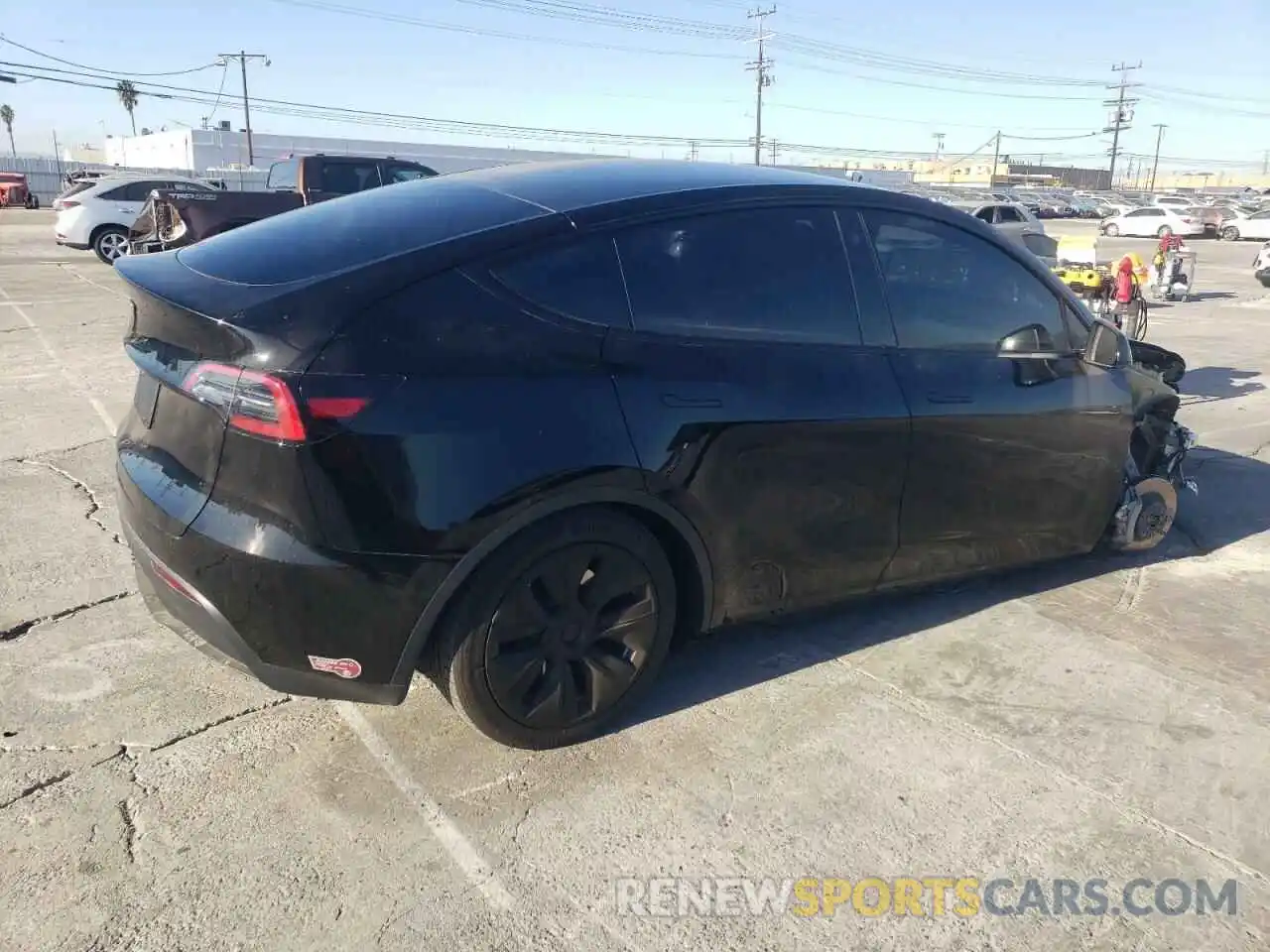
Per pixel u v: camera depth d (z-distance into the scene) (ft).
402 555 8.57
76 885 8.08
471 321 8.97
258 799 9.21
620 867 8.51
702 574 10.46
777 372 10.55
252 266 9.27
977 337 12.50
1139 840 9.04
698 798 9.43
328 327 8.40
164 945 7.51
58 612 12.84
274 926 7.73
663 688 11.39
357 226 9.89
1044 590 14.56
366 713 10.66
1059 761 10.21
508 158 241.14
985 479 12.44
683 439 9.80
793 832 9.00
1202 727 10.92
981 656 12.38
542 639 9.66
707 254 10.49
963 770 10.02
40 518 16.22
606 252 9.87
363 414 8.33
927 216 12.25
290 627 8.60
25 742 9.98
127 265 10.30
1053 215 178.70
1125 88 291.58
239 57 197.36
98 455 19.84
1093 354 13.46
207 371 8.61
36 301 42.93
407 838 8.77
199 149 234.17
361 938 7.66
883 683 11.66
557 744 10.08
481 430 8.77
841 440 10.93
